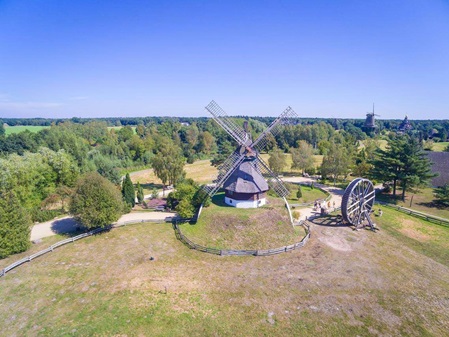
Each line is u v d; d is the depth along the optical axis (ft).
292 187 209.46
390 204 179.83
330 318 78.48
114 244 120.26
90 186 127.03
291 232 126.82
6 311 80.38
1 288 90.74
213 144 457.27
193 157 379.76
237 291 89.25
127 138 460.96
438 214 166.30
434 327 77.25
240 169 138.72
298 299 85.81
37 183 167.84
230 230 123.34
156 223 142.00
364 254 114.42
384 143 455.22
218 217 129.08
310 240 124.16
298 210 165.37
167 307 81.46
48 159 180.24
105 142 415.23
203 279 95.45
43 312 79.87
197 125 604.49
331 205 175.94
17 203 113.19
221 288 90.63
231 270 100.99
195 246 116.37
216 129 515.09
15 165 156.35
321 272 100.07
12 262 106.11
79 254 112.27
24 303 83.71
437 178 228.84
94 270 100.83
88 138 481.87
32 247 117.80
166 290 88.84
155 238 125.39
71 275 97.86
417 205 182.91
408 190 204.54
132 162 352.08
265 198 146.72
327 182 246.27
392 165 188.24
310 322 76.95
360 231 136.67
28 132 390.01
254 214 129.18
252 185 135.44
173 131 521.24
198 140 451.53
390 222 150.30
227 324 75.82
